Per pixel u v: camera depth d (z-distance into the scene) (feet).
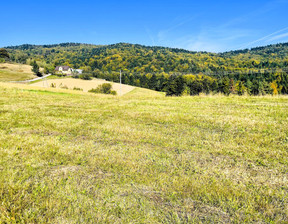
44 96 59.11
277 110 27.78
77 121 23.82
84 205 8.36
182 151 14.47
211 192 9.34
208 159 13.09
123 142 16.46
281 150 14.15
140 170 11.55
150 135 18.08
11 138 16.84
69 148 14.66
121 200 8.80
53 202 8.42
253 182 10.27
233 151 14.24
